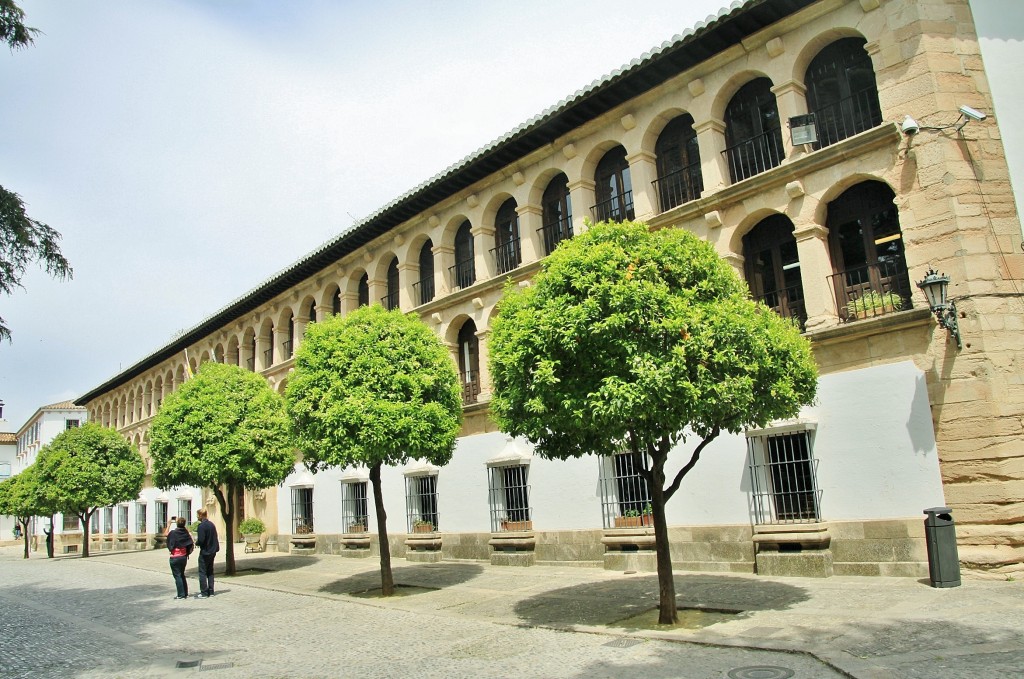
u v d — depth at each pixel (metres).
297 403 14.52
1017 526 11.21
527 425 9.97
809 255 13.89
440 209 22.23
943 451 11.85
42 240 11.53
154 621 13.45
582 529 17.06
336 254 25.67
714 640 8.59
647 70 16.08
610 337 8.91
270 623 12.63
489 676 8.02
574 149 18.27
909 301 13.05
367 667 8.93
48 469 33.97
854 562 12.53
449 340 21.59
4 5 10.51
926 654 7.34
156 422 20.91
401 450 14.27
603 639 9.33
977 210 12.32
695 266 9.95
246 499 32.25
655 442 9.98
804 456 13.55
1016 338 11.91
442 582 16.06
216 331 34.31
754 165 15.41
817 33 14.17
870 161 13.28
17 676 9.38
